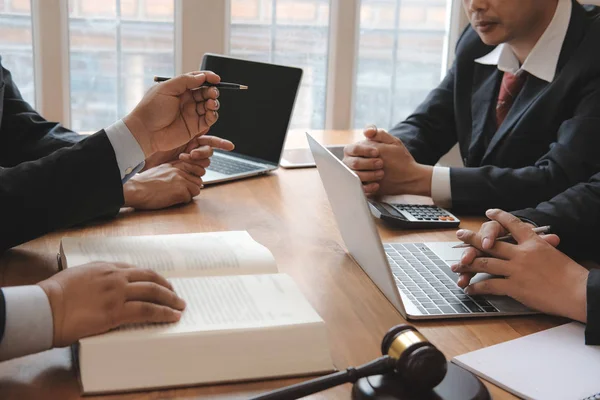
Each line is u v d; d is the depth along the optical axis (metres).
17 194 1.15
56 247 1.22
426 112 2.04
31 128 1.63
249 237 1.18
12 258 1.17
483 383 0.80
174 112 1.27
